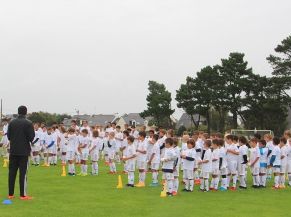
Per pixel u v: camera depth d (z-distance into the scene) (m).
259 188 20.41
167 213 13.61
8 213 13.05
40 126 29.70
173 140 17.81
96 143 24.69
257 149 20.59
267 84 72.75
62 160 28.81
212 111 87.31
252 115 75.12
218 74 77.81
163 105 92.50
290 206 15.31
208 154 19.11
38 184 20.05
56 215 12.91
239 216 13.34
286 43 70.38
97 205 14.77
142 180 20.48
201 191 18.98
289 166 21.59
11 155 15.48
